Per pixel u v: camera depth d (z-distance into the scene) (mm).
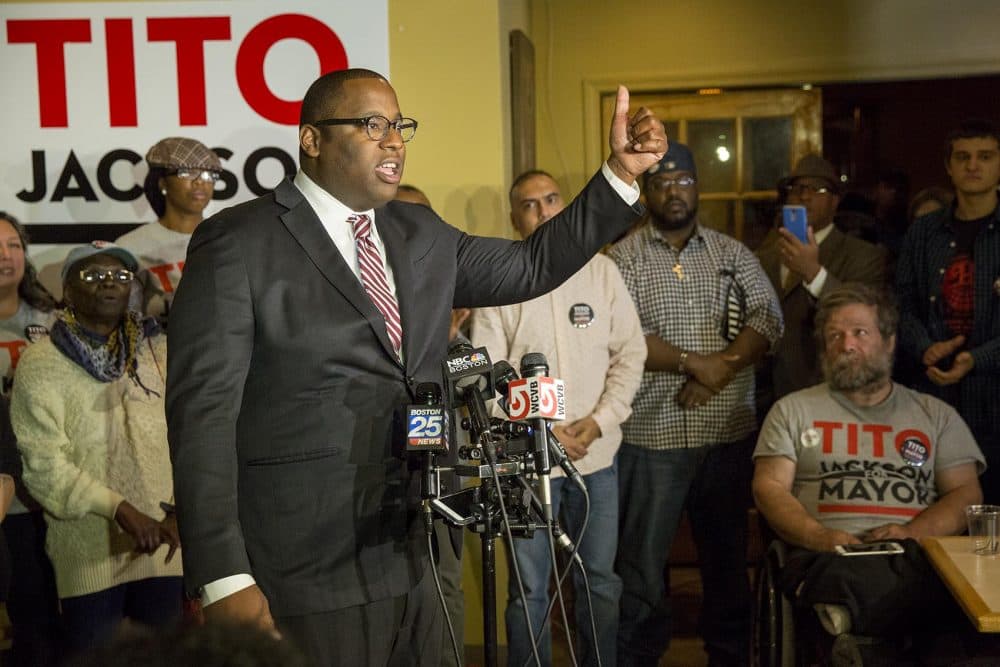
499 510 1747
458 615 2695
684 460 3480
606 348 3330
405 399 1792
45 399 2957
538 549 3162
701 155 5289
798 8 5082
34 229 3529
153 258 3459
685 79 5141
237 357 1690
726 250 3633
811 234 3760
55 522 2990
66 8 3490
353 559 1747
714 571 3541
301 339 1720
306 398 1729
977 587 2330
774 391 3961
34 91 3510
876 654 2580
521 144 4094
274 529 1732
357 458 1747
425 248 1896
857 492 3068
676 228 3611
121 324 3092
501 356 3266
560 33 5172
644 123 1833
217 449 1647
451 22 3699
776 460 3154
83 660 699
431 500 1711
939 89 6027
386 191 1801
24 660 3139
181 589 3035
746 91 5199
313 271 1751
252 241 1738
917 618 2600
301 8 3490
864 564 2645
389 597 1777
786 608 2783
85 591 2969
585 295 3311
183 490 1630
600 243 1900
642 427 3514
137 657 680
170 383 1689
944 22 5008
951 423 3111
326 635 1743
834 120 6184
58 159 3516
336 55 3504
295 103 3514
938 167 6078
